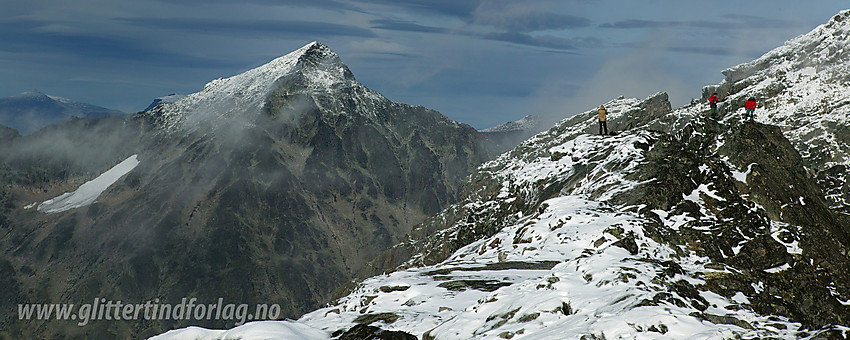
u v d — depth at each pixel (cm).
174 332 1425
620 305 1288
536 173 4184
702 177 2420
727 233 2011
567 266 1576
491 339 1291
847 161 5444
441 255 4853
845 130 5678
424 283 1906
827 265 1922
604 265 1508
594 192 2672
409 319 1583
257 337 1348
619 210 2366
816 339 1122
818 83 6656
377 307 1770
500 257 2216
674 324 1149
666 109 6506
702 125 2995
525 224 2456
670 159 2538
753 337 1116
